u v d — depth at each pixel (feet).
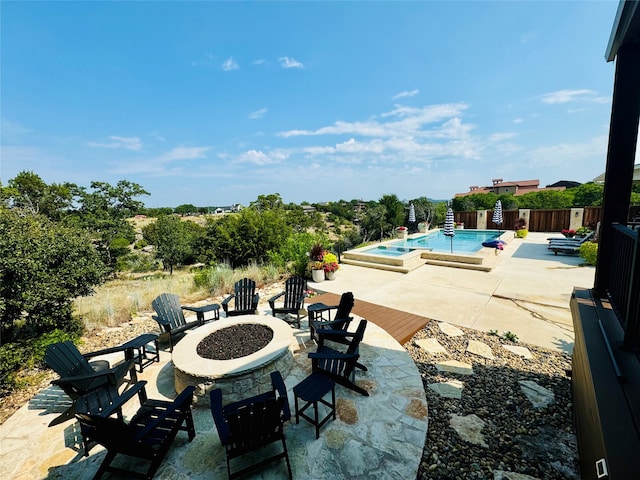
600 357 6.84
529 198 71.15
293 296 18.54
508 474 7.49
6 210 16.58
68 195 68.33
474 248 44.45
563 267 30.04
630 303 6.61
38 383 12.87
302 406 10.48
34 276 14.93
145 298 24.79
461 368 12.51
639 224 9.73
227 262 51.42
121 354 15.40
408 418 9.59
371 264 34.19
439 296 22.49
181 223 70.59
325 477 7.64
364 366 12.28
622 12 6.98
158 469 8.07
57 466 8.36
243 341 12.93
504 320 17.49
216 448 8.76
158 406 8.79
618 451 4.54
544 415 9.55
